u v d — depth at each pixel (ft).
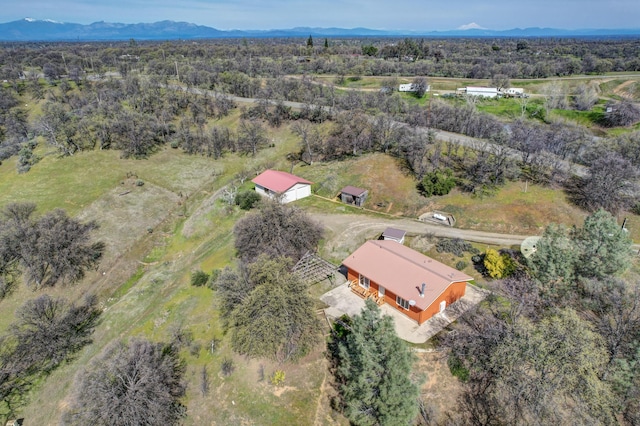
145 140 248.93
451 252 132.57
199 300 125.90
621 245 93.56
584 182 157.89
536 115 298.15
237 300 106.32
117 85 347.36
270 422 85.51
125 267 156.15
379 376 74.28
